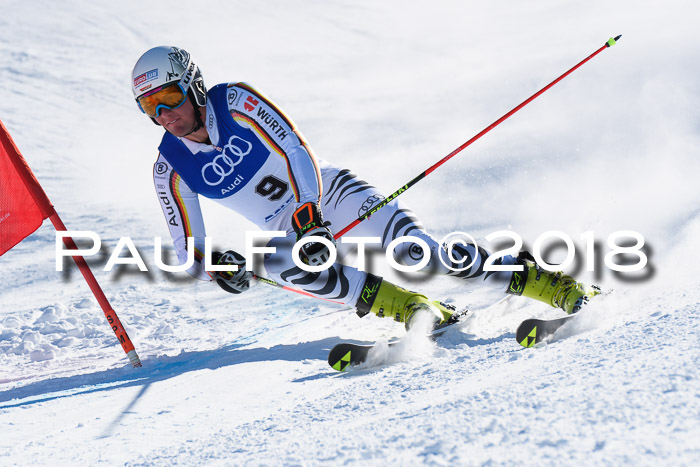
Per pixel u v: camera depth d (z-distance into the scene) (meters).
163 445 8.37
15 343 19.41
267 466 5.79
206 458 6.88
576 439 4.59
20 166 15.59
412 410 6.83
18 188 15.64
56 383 14.42
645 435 4.44
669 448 4.18
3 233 15.63
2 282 28.97
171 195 14.00
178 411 10.39
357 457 5.31
